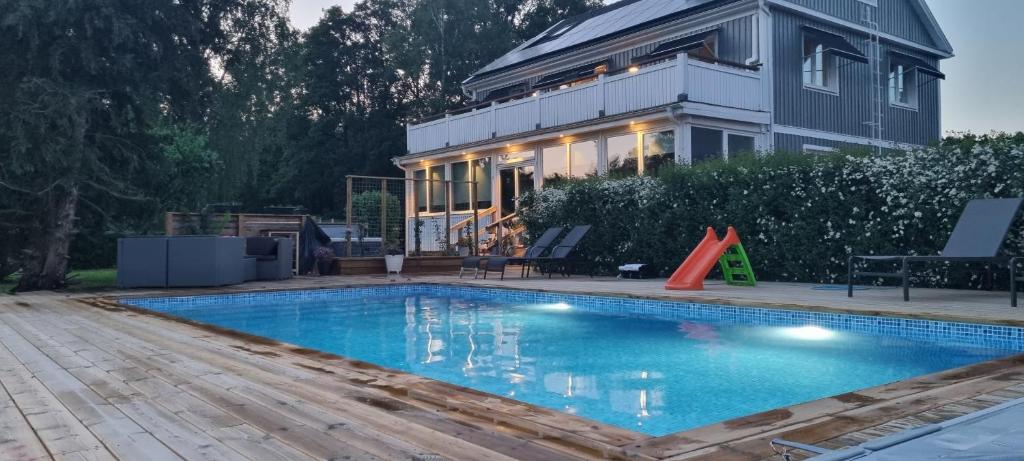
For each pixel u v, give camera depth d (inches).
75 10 390.0
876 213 358.0
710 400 154.6
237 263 438.3
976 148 314.5
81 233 486.3
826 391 162.9
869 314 246.1
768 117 584.4
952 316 224.2
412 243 829.8
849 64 663.1
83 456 93.7
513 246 643.5
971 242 276.4
